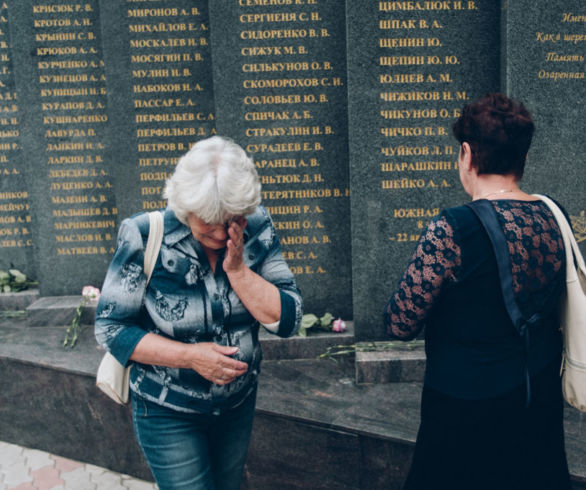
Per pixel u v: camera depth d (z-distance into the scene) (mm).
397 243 3420
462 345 1561
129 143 4172
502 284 1493
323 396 3053
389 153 3350
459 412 1560
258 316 1703
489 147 1562
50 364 3418
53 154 4391
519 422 1540
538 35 3186
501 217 1519
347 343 3605
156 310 1690
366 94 3307
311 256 3930
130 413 3248
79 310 4121
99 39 4289
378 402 2969
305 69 3744
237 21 3699
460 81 3299
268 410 2869
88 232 4469
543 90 3236
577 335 1594
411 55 3277
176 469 1771
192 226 1564
